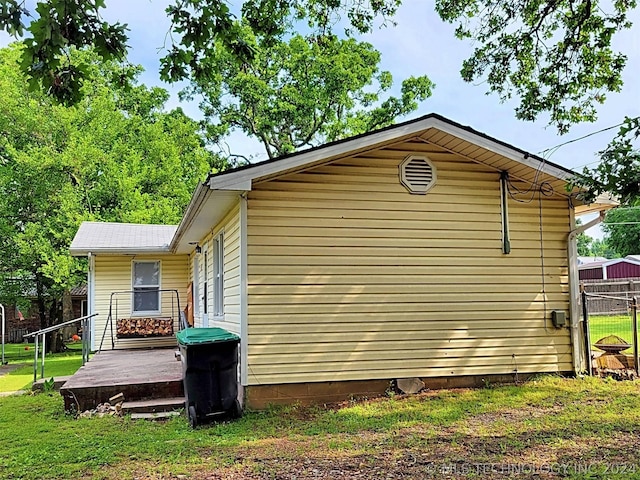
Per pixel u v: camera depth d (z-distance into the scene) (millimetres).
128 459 4969
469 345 7656
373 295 7355
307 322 7078
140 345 13914
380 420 6113
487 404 6672
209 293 10508
